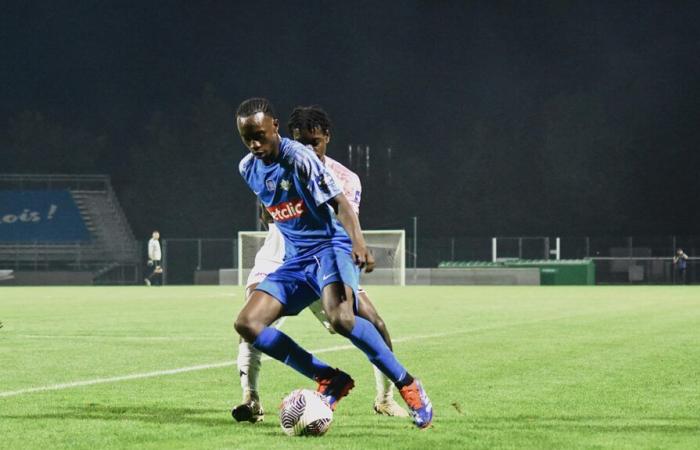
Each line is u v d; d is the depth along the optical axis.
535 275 80.38
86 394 13.74
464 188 122.50
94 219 102.56
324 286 10.65
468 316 33.19
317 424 10.12
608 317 32.38
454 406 11.68
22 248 100.31
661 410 12.06
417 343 22.23
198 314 34.94
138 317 33.12
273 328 10.73
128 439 10.05
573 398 13.15
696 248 93.44
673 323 29.14
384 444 9.68
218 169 119.19
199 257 92.88
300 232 11.06
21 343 22.66
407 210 121.81
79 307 40.69
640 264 92.94
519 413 11.83
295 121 12.30
